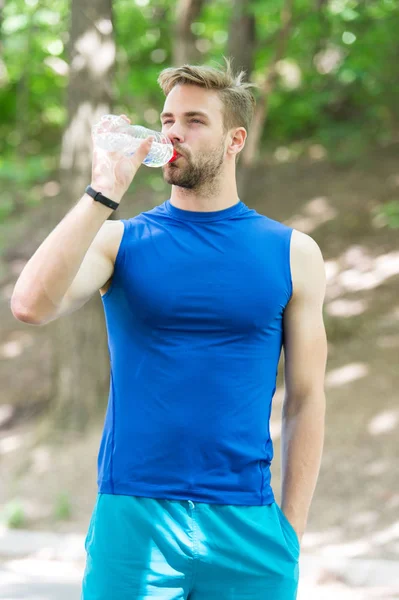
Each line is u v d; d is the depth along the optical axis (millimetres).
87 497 10102
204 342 2600
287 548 2691
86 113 11461
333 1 13570
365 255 13867
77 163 11547
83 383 11992
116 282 2660
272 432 10203
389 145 16594
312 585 6898
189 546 2557
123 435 2621
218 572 2588
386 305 12641
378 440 9688
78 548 8234
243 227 2711
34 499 10219
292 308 2742
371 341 11930
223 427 2588
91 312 12039
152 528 2559
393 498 8602
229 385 2598
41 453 11531
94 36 11336
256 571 2621
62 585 6879
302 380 2818
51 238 2396
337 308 12781
